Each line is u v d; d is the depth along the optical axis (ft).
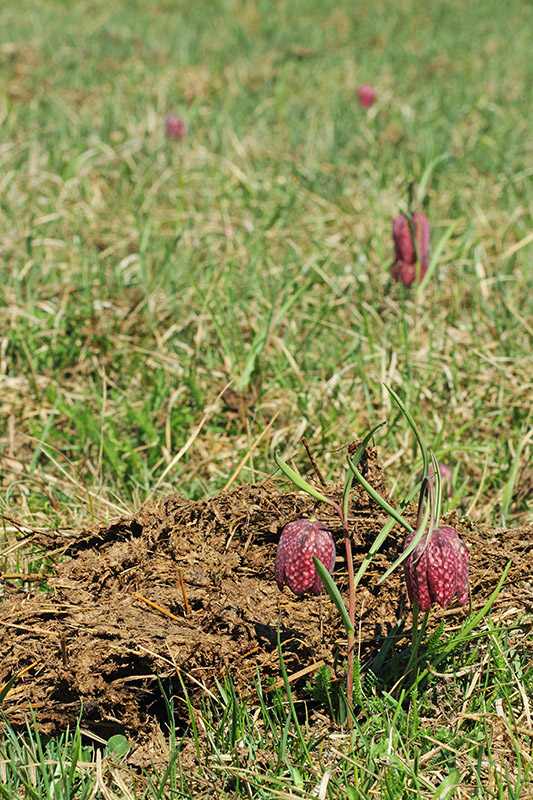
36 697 8.48
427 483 7.97
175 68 30.89
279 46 33.73
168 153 23.07
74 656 8.38
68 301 16.76
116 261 18.17
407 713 8.91
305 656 8.85
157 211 20.70
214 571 9.41
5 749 8.36
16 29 34.88
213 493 12.30
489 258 18.89
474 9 41.32
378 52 34.17
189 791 8.09
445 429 14.01
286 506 9.92
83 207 20.54
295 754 8.44
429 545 7.75
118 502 12.59
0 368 15.25
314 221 20.22
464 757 8.45
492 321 16.66
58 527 11.34
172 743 8.40
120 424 14.32
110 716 8.44
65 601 9.07
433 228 19.81
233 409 14.38
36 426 13.96
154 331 15.79
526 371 15.15
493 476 12.98
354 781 8.08
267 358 15.58
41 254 18.52
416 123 25.66
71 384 15.12
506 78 30.60
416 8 41.19
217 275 17.06
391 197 21.08
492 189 21.86
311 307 16.94
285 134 25.23
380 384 14.82
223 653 8.65
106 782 8.22
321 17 39.29
